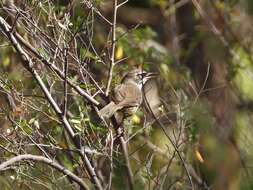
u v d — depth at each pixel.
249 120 16.53
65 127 11.25
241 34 18.83
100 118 11.72
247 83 18.41
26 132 11.32
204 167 16.08
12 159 10.16
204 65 18.14
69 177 11.22
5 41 13.08
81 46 11.74
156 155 13.52
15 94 11.56
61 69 11.92
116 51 16.28
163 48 18.97
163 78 14.41
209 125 14.22
